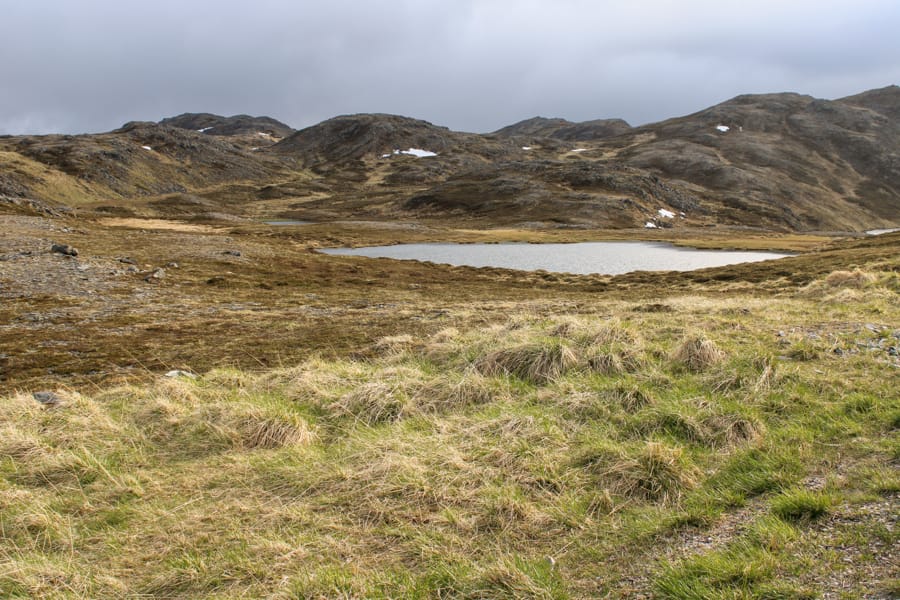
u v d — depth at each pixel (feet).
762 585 13.89
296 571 17.60
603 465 23.04
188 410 33.40
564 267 227.61
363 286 132.98
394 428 29.25
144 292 102.06
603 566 16.72
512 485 22.07
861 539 15.17
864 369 31.09
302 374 39.50
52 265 117.19
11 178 529.45
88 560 19.30
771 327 44.14
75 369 52.39
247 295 106.42
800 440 23.04
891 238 228.43
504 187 588.50
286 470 24.89
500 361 37.63
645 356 36.17
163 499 23.40
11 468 26.66
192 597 16.92
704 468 22.52
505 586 15.84
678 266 228.22
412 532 19.49
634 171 655.35
